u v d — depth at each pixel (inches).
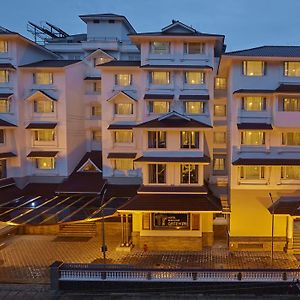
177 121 1414.9
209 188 1577.3
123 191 1610.5
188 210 1289.4
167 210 1293.1
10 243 1441.9
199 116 1573.6
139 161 1375.5
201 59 1574.8
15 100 1657.2
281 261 1236.5
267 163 1312.7
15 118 1660.9
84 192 1567.4
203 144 1419.8
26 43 1728.6
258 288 1009.5
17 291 1032.2
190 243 1354.6
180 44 1573.6
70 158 1748.3
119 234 1526.8
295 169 1341.0
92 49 2354.8
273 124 1337.4
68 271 1051.3
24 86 1704.0
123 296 997.8
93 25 2488.9
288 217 1309.1
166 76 1584.6
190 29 1558.8
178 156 1408.7
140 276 1039.6
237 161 1337.4
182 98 1549.0
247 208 1346.0
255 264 1210.0
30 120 1708.9
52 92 1699.1
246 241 1342.3
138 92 1654.8
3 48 1657.2
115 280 1036.5
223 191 1659.7
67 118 1717.5
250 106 1375.5
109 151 1673.2
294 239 1333.7
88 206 1451.8
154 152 1417.3
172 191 1378.0
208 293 1015.6
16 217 1332.4
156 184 1409.9
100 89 1915.6
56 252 1336.1
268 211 1331.2
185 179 1405.0
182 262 1233.4
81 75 1881.2
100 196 1569.9
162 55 1579.7
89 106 1923.0
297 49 1494.8
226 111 1724.9
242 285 1013.2
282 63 1373.0
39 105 1710.1
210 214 1382.9
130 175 1667.1
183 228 1360.7
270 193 1341.0
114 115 1659.7
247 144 1365.7
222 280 1016.9
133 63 1688.0
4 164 1667.1
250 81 1378.0
